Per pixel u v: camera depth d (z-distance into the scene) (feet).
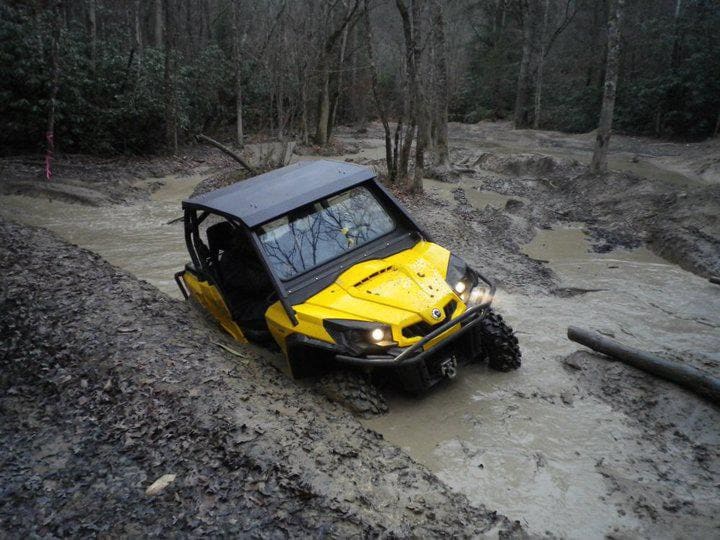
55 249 27.73
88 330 19.26
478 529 11.69
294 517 11.60
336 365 17.07
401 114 51.08
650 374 17.34
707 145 73.82
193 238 21.35
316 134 95.86
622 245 36.09
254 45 96.78
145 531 11.53
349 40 114.93
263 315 19.30
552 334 21.42
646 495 12.71
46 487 13.05
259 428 14.16
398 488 12.80
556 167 64.69
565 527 11.91
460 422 15.69
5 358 18.44
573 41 136.87
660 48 90.99
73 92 66.03
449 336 15.57
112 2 117.19
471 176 64.18
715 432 14.74
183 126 79.30
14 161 62.28
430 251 18.10
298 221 18.16
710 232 34.01
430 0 54.29
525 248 35.81
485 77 149.79
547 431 15.19
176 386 16.01
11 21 61.98
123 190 54.39
